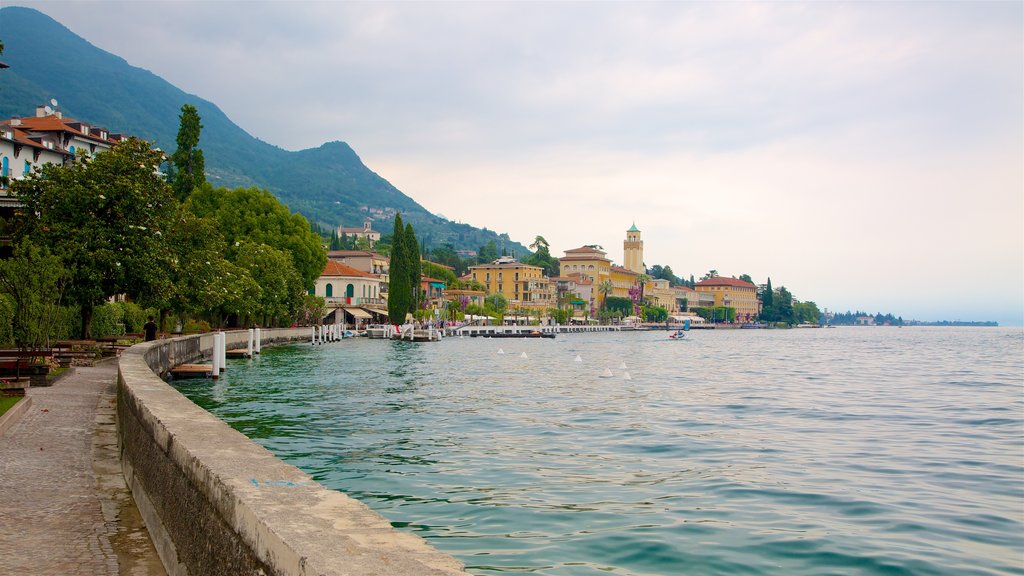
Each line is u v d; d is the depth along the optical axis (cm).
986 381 5694
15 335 3309
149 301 4828
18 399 2191
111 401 2400
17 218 4756
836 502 1689
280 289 9275
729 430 2866
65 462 1468
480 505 1656
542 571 1213
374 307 16275
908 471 2056
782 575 1202
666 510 1614
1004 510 1617
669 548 1338
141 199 4697
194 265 6378
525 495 1756
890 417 3322
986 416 3369
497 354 9381
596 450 2388
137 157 4928
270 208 10019
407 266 14288
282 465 729
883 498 1728
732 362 8600
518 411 3447
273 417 3094
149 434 1091
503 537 1410
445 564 450
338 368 6028
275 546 505
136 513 1110
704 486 1856
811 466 2130
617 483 1889
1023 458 2264
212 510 682
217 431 926
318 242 10881
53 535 996
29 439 1700
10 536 988
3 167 7975
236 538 598
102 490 1250
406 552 471
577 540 1390
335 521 538
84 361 3644
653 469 2077
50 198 4556
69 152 9275
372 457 2231
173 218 5331
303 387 4369
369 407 3509
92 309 4853
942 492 1795
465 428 2859
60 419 2006
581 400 4000
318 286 15888
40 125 9269
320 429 2783
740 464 2158
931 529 1467
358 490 1805
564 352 10994
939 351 12750
